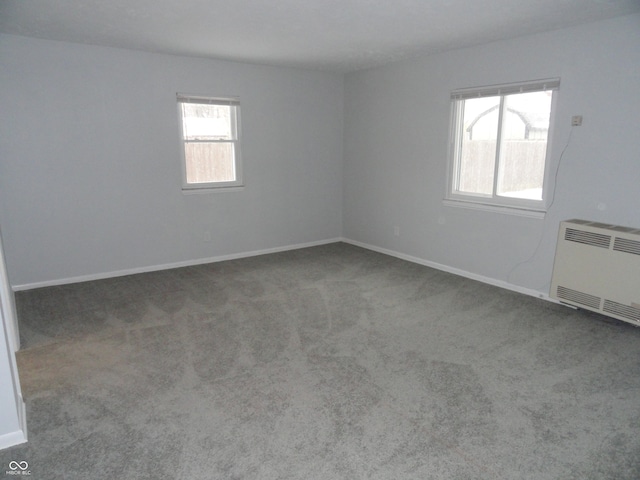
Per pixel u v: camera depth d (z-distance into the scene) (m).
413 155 5.17
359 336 3.26
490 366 2.81
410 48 4.40
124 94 4.53
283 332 3.33
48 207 4.32
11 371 2.05
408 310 3.77
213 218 5.34
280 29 3.64
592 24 3.42
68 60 4.19
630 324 3.44
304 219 6.13
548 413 2.31
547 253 3.97
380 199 5.75
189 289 4.34
